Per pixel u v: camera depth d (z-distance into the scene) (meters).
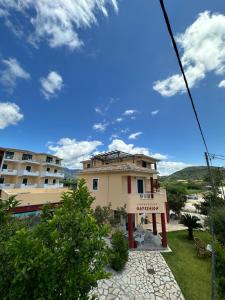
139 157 26.03
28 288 3.01
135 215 22.12
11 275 3.10
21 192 25.27
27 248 3.03
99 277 3.59
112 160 26.73
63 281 3.30
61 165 55.84
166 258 14.11
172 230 22.05
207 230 20.39
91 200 4.94
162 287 10.43
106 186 20.25
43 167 50.50
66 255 3.38
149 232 20.41
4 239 3.89
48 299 2.99
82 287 3.49
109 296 9.44
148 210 16.38
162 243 16.12
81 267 3.43
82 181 5.14
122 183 19.20
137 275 11.56
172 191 30.81
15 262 2.88
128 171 18.59
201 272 12.13
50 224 3.83
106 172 20.39
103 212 17.61
